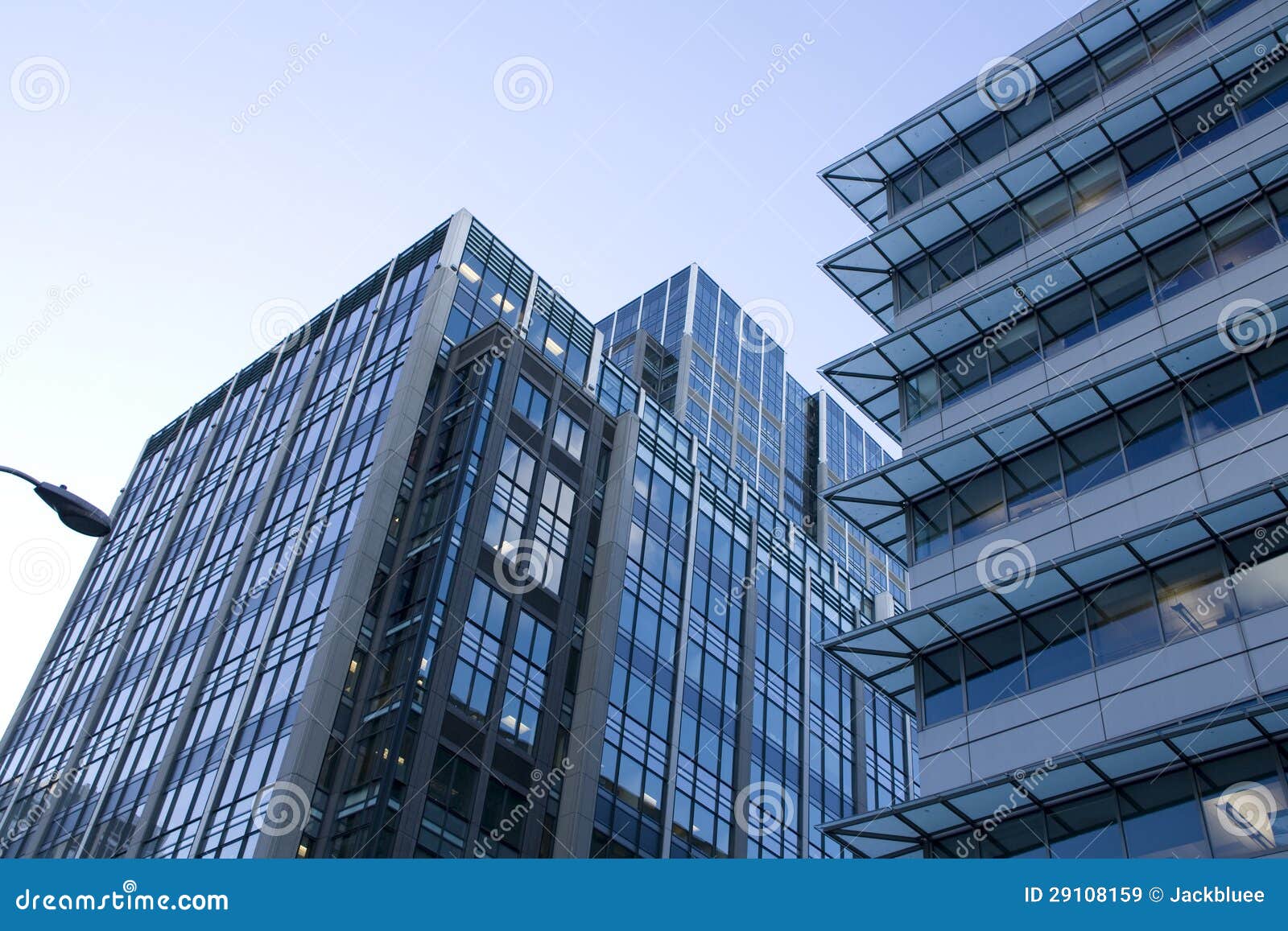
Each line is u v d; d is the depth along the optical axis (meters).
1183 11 42.09
